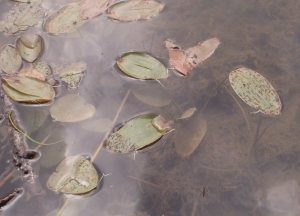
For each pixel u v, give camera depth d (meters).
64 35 0.89
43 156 0.78
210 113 0.81
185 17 0.90
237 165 0.78
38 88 0.83
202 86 0.83
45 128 0.81
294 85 0.83
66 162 0.77
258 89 0.81
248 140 0.79
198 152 0.79
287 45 0.87
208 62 0.85
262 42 0.87
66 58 0.86
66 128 0.80
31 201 0.76
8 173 0.78
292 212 0.75
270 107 0.80
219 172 0.78
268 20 0.89
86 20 0.90
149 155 0.79
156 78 0.84
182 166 0.78
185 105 0.82
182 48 0.86
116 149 0.78
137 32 0.89
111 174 0.77
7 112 0.82
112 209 0.76
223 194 0.76
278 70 0.84
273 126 0.80
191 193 0.77
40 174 0.77
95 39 0.88
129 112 0.81
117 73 0.85
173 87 0.83
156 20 0.90
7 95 0.83
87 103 0.82
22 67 0.86
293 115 0.81
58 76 0.85
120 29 0.90
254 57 0.85
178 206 0.76
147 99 0.82
